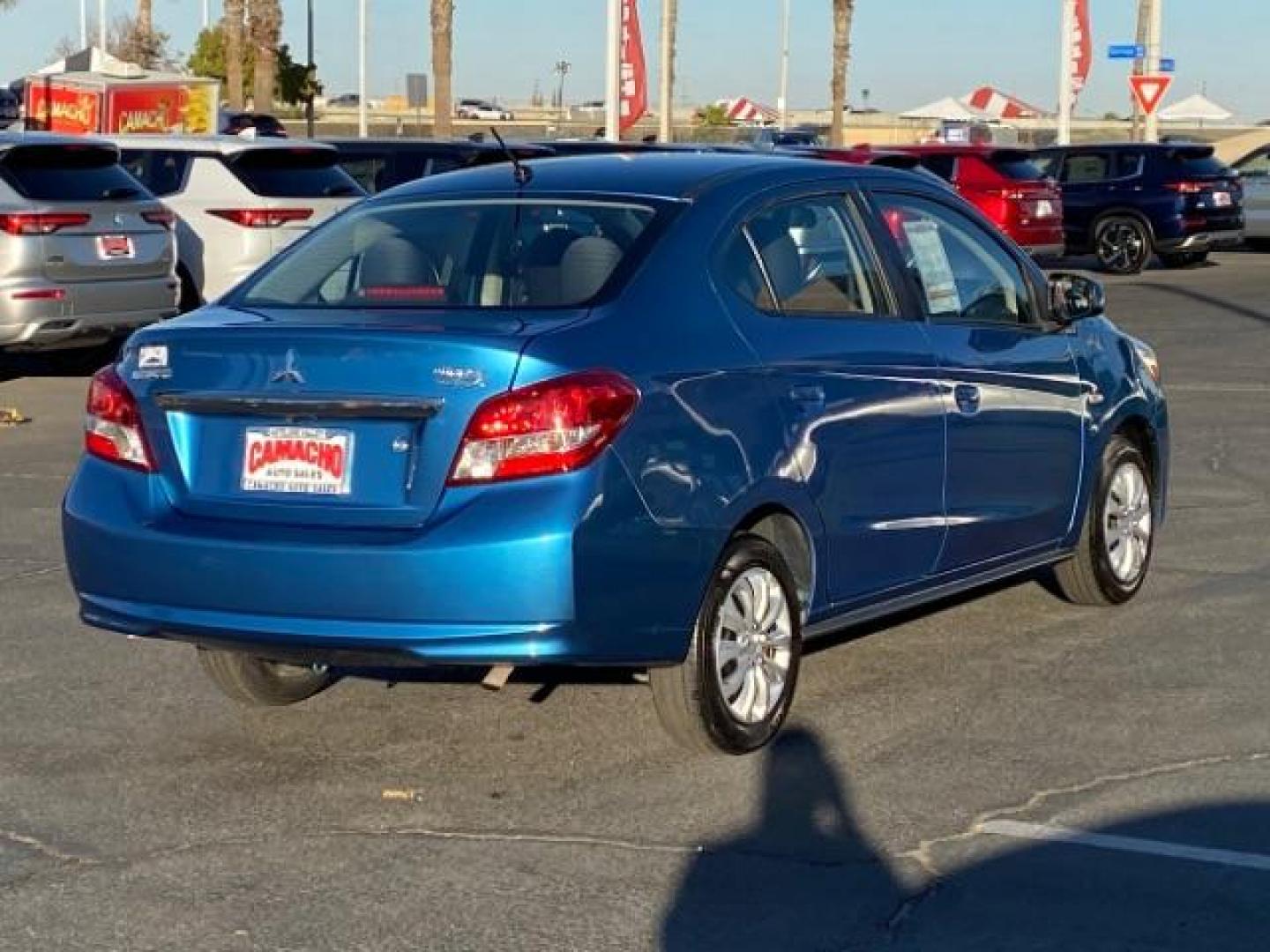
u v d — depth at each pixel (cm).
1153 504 812
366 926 471
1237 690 668
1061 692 667
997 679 684
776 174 639
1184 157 2670
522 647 523
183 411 563
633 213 601
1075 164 2697
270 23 3531
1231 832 529
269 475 550
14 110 3525
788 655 602
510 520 518
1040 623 764
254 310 594
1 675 697
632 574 535
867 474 624
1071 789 565
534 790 570
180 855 520
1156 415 805
